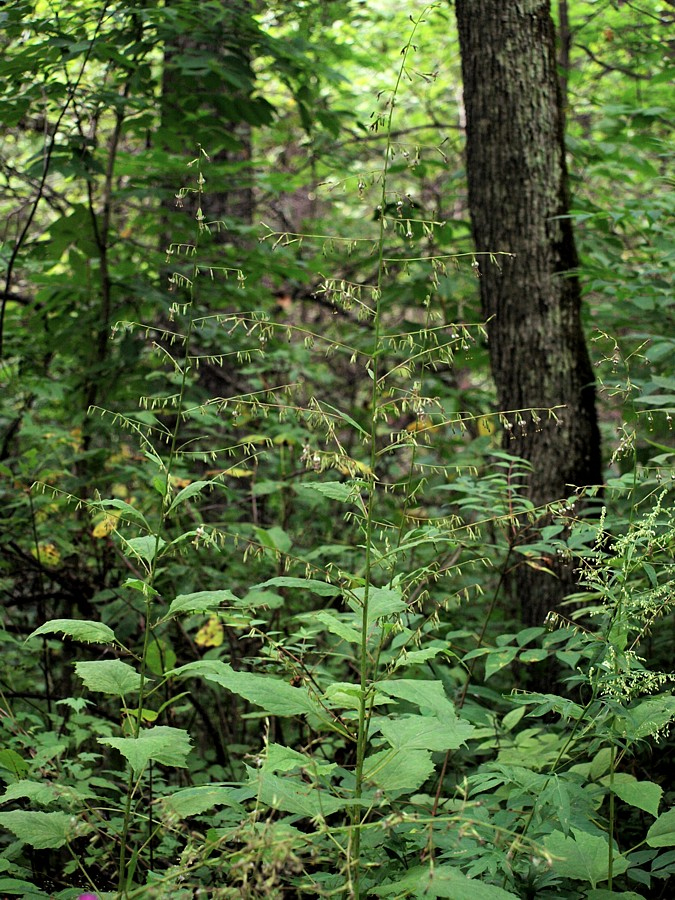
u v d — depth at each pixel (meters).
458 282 5.47
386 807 2.35
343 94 8.05
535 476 4.12
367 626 2.09
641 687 2.18
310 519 5.03
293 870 1.63
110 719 3.76
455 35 8.91
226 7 4.93
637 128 5.45
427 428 2.12
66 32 4.71
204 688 4.16
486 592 4.58
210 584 3.93
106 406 4.87
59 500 4.01
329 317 7.46
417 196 6.96
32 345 5.20
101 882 2.52
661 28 6.60
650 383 3.53
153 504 4.44
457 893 1.61
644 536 2.36
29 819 2.02
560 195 4.29
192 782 3.14
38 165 4.65
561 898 2.07
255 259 5.22
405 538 2.28
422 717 2.06
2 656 3.62
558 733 3.01
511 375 4.23
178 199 2.41
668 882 2.47
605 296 5.60
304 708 1.92
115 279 5.14
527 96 4.26
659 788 2.16
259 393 2.22
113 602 3.83
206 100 5.09
